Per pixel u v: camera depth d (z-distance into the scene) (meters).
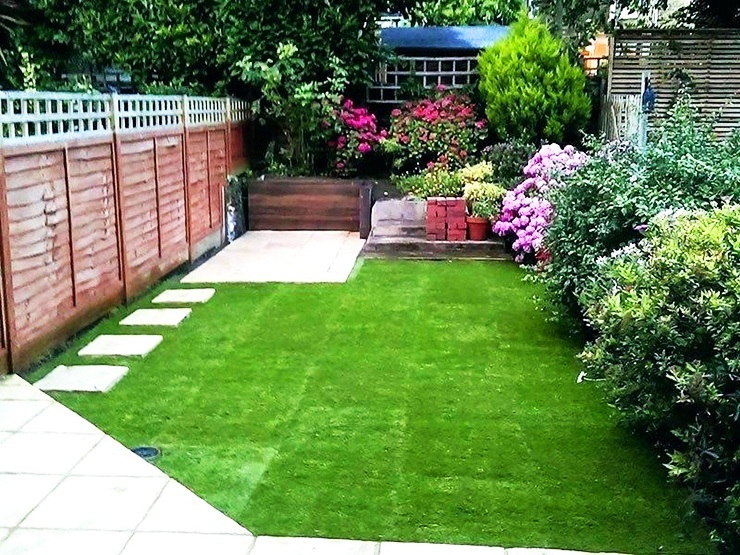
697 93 11.98
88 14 12.11
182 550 3.17
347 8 12.40
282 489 3.69
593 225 5.91
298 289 7.87
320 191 11.52
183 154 8.86
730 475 3.04
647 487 3.72
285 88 12.14
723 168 5.78
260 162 12.88
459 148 12.32
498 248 9.48
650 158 6.10
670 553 3.17
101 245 6.62
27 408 4.63
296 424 4.46
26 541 3.22
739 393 2.95
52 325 5.71
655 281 3.58
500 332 6.32
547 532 3.32
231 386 5.09
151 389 5.03
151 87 11.70
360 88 13.24
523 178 10.09
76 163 6.11
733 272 3.11
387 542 3.23
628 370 3.77
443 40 15.34
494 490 3.69
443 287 7.95
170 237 8.42
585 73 13.31
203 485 3.73
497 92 12.06
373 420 4.52
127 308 7.09
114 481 3.75
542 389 5.03
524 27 12.34
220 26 12.15
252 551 3.16
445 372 5.36
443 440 4.25
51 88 12.22
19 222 5.23
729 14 12.91
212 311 6.99
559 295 6.18
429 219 9.71
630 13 13.17
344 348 5.90
